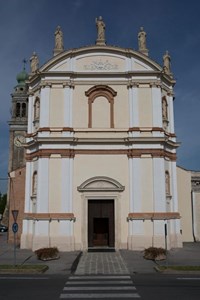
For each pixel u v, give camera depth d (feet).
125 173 112.27
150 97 116.47
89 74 117.08
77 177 111.86
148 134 113.91
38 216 108.37
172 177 119.96
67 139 111.96
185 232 143.23
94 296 48.67
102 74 117.08
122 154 113.09
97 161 112.68
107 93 117.19
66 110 115.14
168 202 115.65
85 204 110.32
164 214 108.68
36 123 120.88
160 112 115.44
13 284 58.34
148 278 64.69
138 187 110.52
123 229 109.70
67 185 110.63
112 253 101.35
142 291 52.11
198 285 57.06
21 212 137.08
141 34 124.88
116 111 116.06
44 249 92.58
